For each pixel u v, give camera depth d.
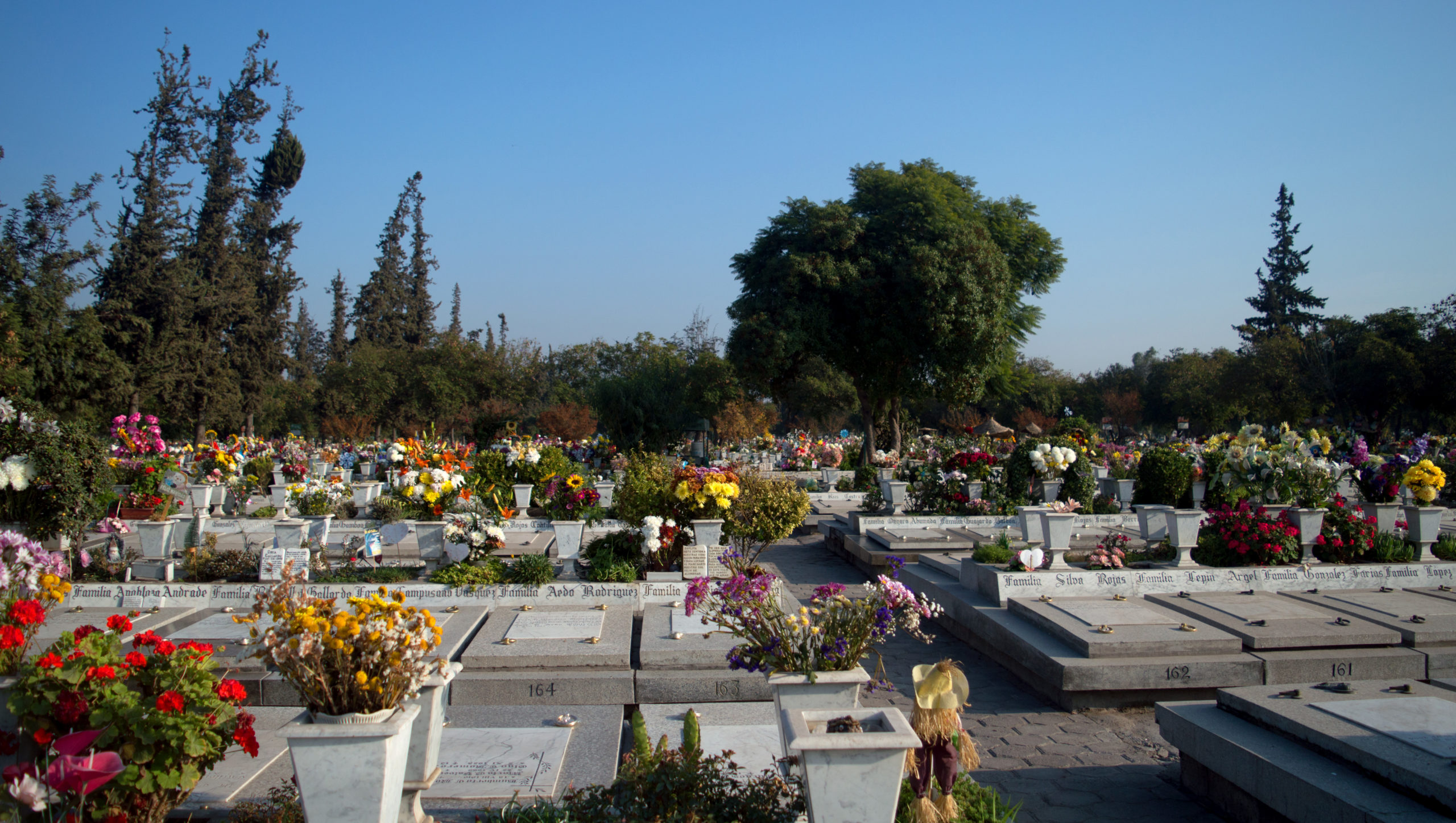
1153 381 71.44
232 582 9.99
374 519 15.80
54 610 9.19
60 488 9.96
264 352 45.66
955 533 15.72
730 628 5.40
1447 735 5.13
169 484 12.52
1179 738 6.16
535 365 56.41
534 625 8.66
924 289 29.64
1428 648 8.14
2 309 29.64
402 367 52.94
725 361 43.59
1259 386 44.94
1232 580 10.23
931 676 4.76
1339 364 43.59
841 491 24.95
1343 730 5.31
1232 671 7.76
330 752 3.80
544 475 19.14
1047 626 8.80
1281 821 5.22
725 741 6.27
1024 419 53.56
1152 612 8.99
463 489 13.44
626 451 34.09
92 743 4.15
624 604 9.65
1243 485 12.48
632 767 4.69
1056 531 10.47
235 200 44.22
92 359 32.75
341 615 4.12
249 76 44.03
